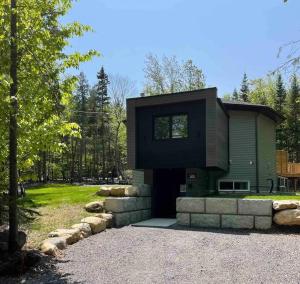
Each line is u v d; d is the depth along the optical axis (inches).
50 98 302.2
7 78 287.7
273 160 898.7
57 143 313.4
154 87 1726.1
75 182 1847.9
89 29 312.5
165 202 653.3
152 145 661.9
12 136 291.6
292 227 420.5
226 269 271.6
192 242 365.1
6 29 293.9
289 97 1752.0
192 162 625.0
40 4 298.4
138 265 287.1
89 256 315.9
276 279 246.2
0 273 262.5
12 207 294.8
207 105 613.0
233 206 447.2
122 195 546.6
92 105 2335.1
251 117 805.2
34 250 317.1
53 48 299.6
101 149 2107.5
